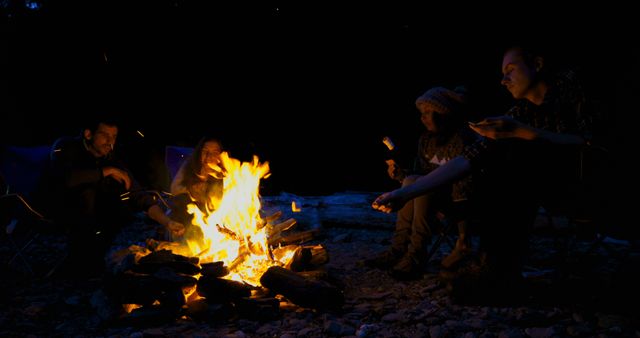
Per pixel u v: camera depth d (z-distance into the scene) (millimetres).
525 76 2965
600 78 5590
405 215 3848
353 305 3061
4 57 7965
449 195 3592
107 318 2768
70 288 3523
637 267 3443
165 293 2883
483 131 2666
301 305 2891
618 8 5969
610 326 2475
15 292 3414
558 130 2842
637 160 2723
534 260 4172
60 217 3791
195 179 4172
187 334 2605
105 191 3928
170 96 8914
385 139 4133
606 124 2762
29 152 3828
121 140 8578
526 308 2752
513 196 2848
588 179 2740
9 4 7871
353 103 9250
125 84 8656
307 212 6367
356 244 5309
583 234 3438
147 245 3512
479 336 2449
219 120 9172
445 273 3373
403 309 2920
